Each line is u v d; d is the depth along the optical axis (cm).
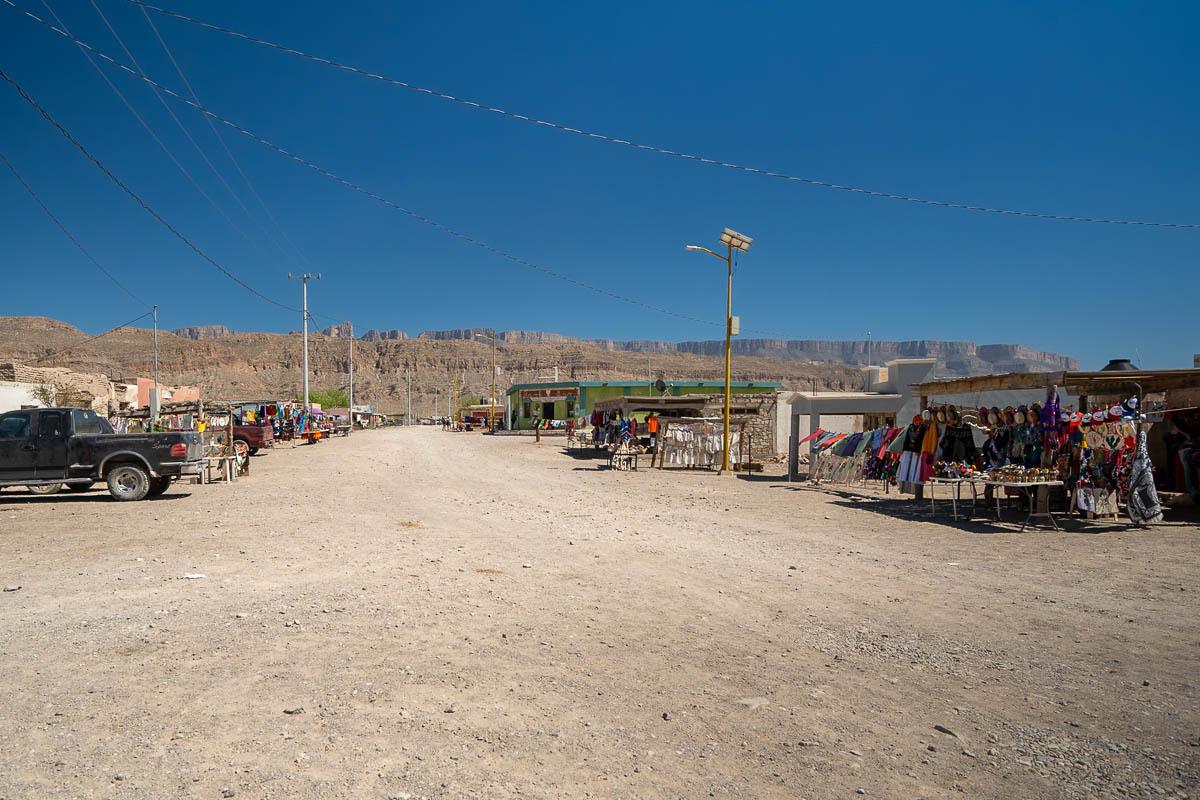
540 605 647
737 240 2323
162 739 362
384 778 324
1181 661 504
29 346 15000
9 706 405
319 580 740
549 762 343
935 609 644
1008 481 1149
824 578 773
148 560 843
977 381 1362
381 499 1535
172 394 5206
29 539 997
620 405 3200
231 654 499
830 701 427
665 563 852
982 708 419
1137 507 1118
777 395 2994
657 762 345
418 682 447
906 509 1381
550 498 1573
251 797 304
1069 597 691
